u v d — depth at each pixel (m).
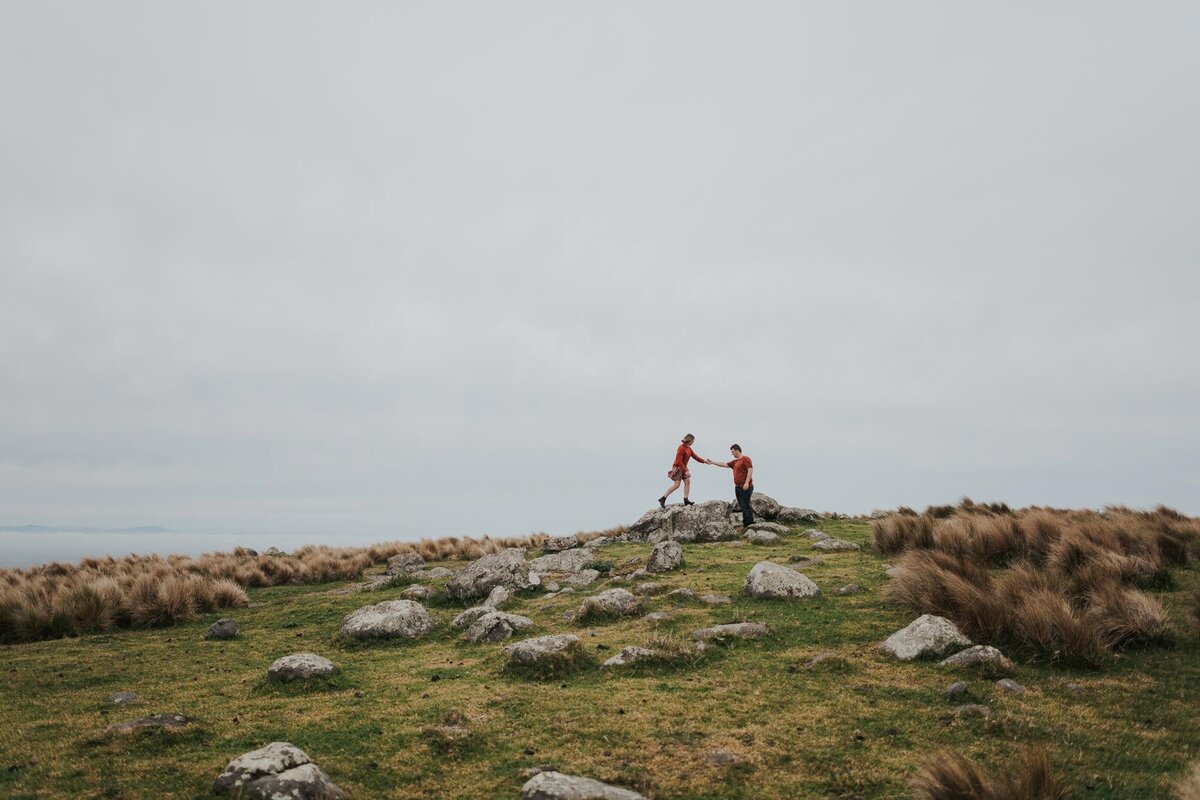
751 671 9.02
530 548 26.12
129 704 8.81
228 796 5.76
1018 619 9.58
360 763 6.54
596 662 9.55
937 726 7.07
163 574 20.84
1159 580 12.31
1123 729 6.93
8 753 7.08
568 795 5.29
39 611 14.09
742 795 5.72
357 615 12.98
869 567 15.68
